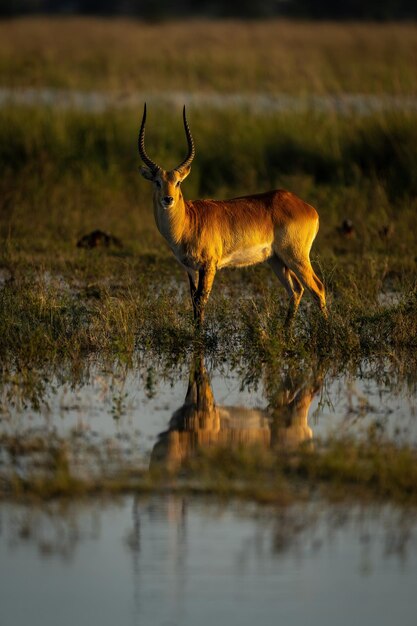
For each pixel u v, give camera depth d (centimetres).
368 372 3005
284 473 2177
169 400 2716
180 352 3159
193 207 3344
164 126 5959
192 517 1986
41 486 2064
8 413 2569
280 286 3981
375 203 5150
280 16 19288
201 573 1808
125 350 3075
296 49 10994
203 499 2055
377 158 5634
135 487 2083
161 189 3278
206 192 5538
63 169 5547
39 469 2175
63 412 2584
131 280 3872
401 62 8594
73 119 5941
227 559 1847
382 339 3247
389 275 4169
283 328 3212
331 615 1706
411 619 1703
